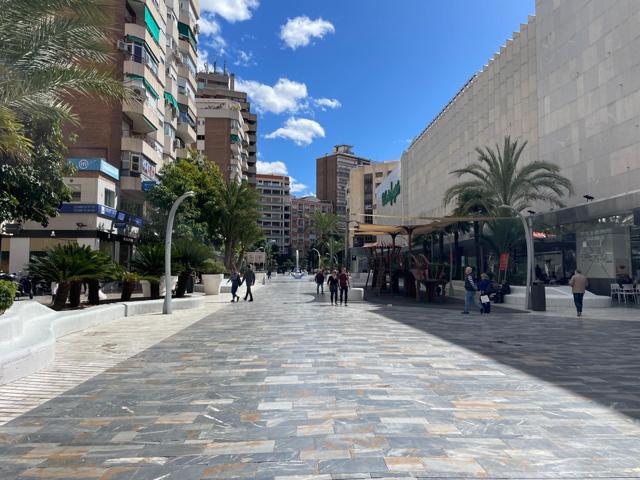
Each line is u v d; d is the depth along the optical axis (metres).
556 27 29.64
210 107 77.31
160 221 32.25
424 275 24.09
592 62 26.34
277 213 153.62
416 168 60.84
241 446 4.25
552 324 14.22
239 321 15.01
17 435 4.58
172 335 11.71
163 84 39.69
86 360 8.44
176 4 43.50
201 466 3.82
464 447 4.20
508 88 36.00
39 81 8.96
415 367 7.66
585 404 5.56
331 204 169.25
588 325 13.96
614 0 24.56
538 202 30.92
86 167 29.42
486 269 36.94
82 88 9.77
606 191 25.20
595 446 4.23
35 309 11.44
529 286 19.67
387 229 30.27
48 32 9.14
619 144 24.30
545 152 30.77
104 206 30.25
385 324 14.07
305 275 85.19
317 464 3.84
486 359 8.39
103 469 3.78
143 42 33.41
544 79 30.88
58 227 29.17
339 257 95.88
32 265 15.44
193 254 23.12
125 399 5.82
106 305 15.77
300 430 4.65
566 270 30.31
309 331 12.38
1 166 14.31
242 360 8.31
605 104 25.31
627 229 24.27
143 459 3.98
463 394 5.99
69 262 15.11
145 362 8.21
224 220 40.06
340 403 5.57
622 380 6.78
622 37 24.05
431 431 4.61
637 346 9.96
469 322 14.77
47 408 5.46
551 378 6.89
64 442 4.39
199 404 5.57
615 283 24.11
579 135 27.47
